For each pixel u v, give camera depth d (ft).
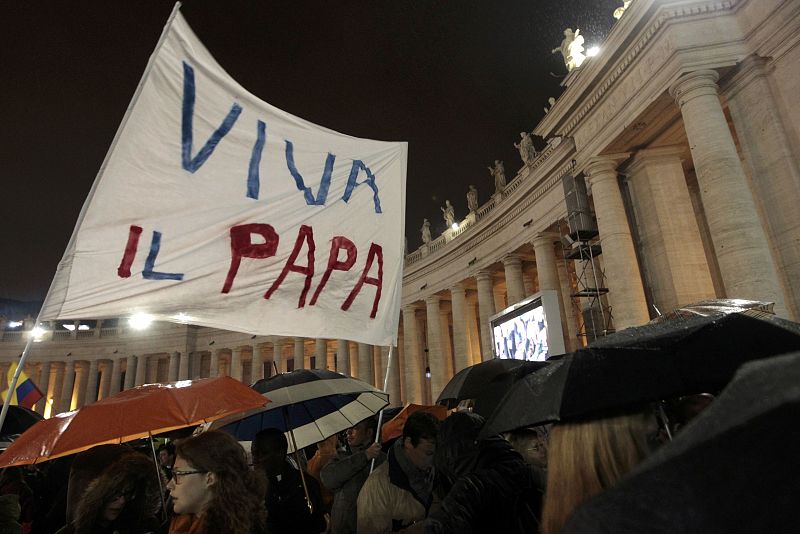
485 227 100.94
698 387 6.89
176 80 14.69
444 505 9.29
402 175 19.33
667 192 56.39
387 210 18.71
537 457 13.32
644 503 2.16
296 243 16.43
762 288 38.60
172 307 13.94
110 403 14.21
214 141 15.31
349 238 17.53
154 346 196.44
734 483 1.93
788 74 42.14
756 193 44.47
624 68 53.01
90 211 13.14
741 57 44.86
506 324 49.62
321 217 17.11
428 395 148.46
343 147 18.25
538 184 82.43
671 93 47.39
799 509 1.79
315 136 17.65
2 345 199.82
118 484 11.05
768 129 43.34
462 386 21.50
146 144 14.07
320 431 20.42
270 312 15.66
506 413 7.68
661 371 6.68
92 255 12.98
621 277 54.65
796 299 41.09
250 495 9.52
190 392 15.26
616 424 6.07
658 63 48.60
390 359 17.84
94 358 199.31
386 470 13.94
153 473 12.03
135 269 13.50
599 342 7.52
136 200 13.79
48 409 198.29
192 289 14.29
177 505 9.25
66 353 199.00
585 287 61.77
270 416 20.94
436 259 119.03
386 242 18.44
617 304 54.75
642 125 53.83
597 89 57.52
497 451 10.27
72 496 12.43
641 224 58.18
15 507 13.42
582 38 67.56
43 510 21.56
